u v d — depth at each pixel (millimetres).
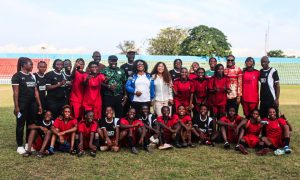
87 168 6180
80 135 7320
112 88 8039
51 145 7199
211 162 6578
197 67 9680
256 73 8398
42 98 7734
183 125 7961
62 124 7508
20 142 7281
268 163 6496
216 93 8602
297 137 8922
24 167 6211
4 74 39656
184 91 8672
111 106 8164
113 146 7527
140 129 7699
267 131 7676
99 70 8469
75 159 6797
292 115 13219
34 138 7391
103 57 38938
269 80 8180
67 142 7445
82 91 8016
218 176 5719
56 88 7797
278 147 7656
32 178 5609
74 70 7996
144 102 8242
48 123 7512
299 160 6715
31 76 7406
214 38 45344
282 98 21562
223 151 7512
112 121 7766
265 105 8273
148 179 5570
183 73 8594
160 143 7871
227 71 8672
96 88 7930
